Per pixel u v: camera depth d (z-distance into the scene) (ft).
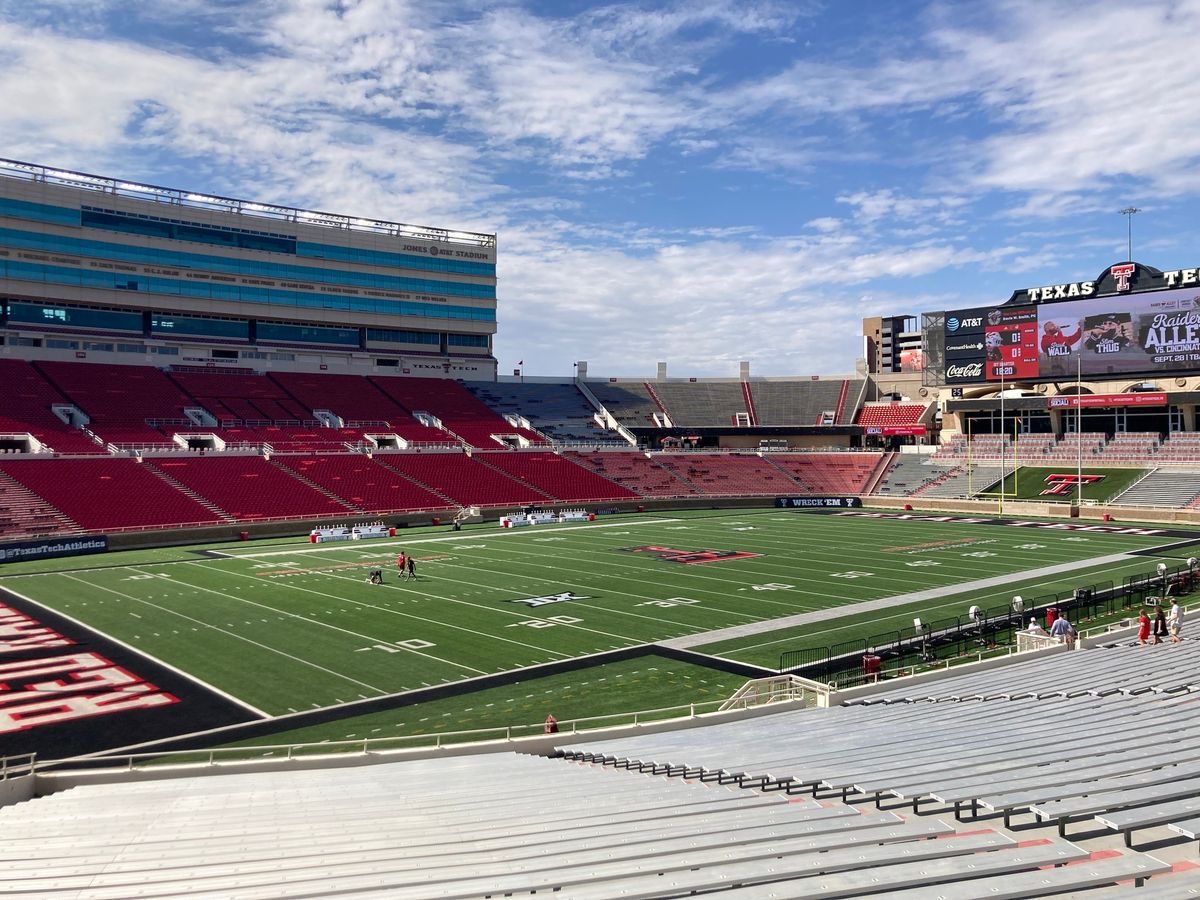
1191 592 136.46
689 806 39.37
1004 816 32.50
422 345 345.51
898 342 568.82
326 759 67.51
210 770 65.62
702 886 27.35
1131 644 95.71
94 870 35.96
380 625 118.62
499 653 105.09
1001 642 109.50
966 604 131.13
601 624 119.75
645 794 45.62
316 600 134.82
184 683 92.68
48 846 41.55
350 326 326.44
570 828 37.93
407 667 99.04
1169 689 64.54
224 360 297.94
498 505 258.57
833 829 33.01
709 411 361.51
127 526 197.98
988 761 42.42
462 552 187.11
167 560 176.04
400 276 332.80
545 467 291.99
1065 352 279.28
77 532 190.39
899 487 303.27
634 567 166.71
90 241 268.00
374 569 150.00
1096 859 27.86
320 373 314.96
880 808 36.58
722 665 100.01
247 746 74.90
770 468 323.16
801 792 41.65
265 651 105.29
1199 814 29.48
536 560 175.42
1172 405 270.46
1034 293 291.58
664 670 98.17
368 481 251.80
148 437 242.99
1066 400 277.23
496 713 83.76
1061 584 145.59
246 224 298.97
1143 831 30.55
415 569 163.73
